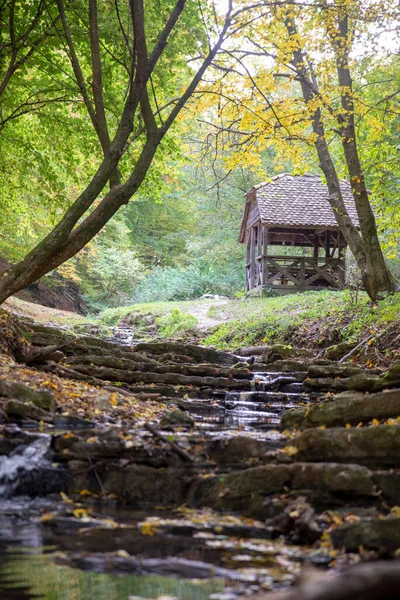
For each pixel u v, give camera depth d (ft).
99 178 34.14
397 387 30.25
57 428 21.66
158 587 11.67
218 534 15.02
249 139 53.36
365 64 54.39
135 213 146.00
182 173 57.06
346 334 49.98
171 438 20.36
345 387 35.86
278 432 23.95
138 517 16.28
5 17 42.91
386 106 54.34
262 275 87.66
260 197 91.40
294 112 52.03
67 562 12.86
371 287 55.83
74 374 33.42
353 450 18.30
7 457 18.76
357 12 50.26
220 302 88.99
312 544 14.52
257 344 57.47
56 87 47.21
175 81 53.06
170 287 119.96
